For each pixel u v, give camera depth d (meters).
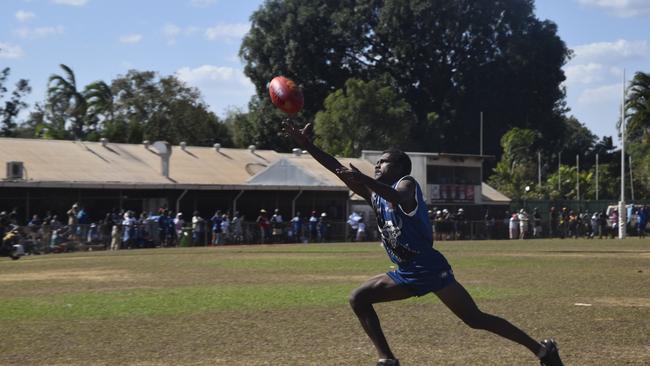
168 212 42.34
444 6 85.88
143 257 30.77
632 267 24.72
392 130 78.81
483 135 90.25
